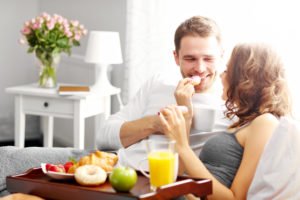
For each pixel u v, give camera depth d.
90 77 4.95
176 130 2.13
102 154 2.45
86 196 1.83
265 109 2.16
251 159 2.07
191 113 2.29
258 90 2.18
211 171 2.17
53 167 2.06
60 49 4.22
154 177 1.82
